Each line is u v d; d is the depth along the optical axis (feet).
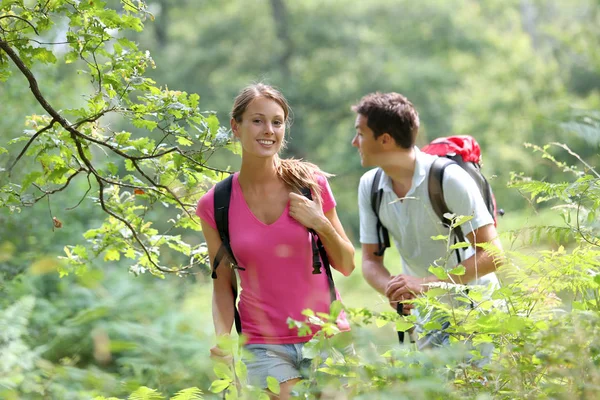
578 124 33.99
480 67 182.50
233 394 17.78
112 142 26.84
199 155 26.58
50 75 54.34
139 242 28.30
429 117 181.06
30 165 41.75
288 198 24.53
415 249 28.89
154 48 211.41
